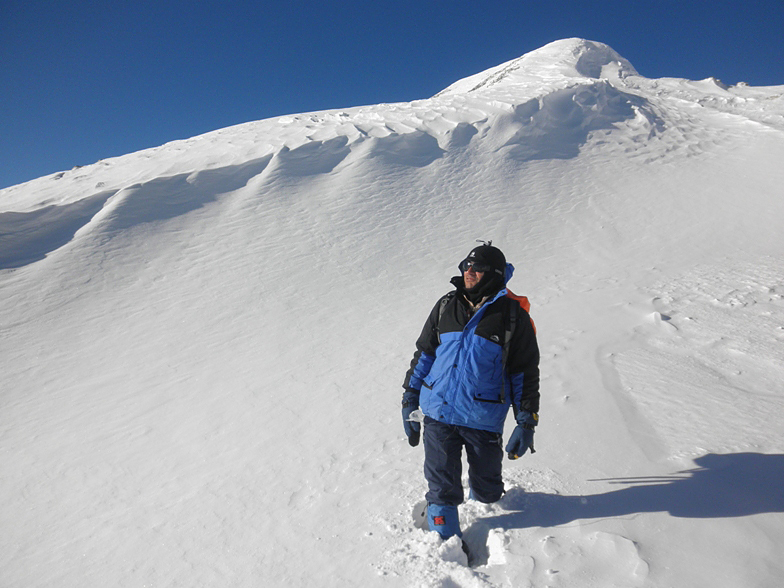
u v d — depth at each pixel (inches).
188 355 267.1
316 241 415.5
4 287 350.0
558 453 126.9
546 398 165.3
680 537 88.0
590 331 234.1
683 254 358.0
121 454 178.1
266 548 109.3
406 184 522.9
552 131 654.5
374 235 426.6
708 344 206.7
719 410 143.5
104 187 550.0
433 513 98.6
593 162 578.6
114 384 242.1
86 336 294.5
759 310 243.3
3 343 289.0
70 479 165.0
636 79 1059.9
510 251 394.0
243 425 185.9
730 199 452.4
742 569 78.7
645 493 103.3
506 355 97.3
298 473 142.3
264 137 660.7
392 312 305.0
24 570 120.1
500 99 727.1
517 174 547.5
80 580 111.7
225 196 497.7
